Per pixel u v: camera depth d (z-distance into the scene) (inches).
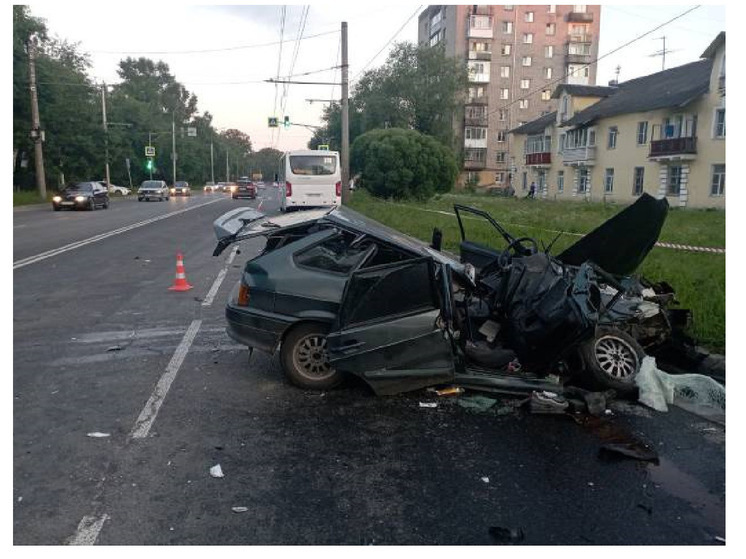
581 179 1915.6
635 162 1612.9
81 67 1797.5
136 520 132.9
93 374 230.1
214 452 166.1
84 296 374.0
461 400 205.9
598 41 2866.6
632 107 1583.4
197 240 687.1
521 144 2437.3
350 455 165.2
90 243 639.1
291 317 211.9
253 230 238.1
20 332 289.7
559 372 218.4
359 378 226.7
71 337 281.3
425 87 2394.2
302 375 214.8
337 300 211.8
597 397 196.2
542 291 213.6
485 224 687.1
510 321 215.2
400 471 156.3
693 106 1392.7
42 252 564.4
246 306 218.2
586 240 254.1
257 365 242.1
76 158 1704.0
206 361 246.7
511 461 162.4
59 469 155.6
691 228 768.3
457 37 2819.9
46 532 128.2
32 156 1628.9
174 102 4498.0
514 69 2839.6
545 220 811.4
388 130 1338.6
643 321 228.8
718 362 230.4
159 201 1732.3
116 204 1529.3
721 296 296.0
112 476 152.3
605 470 157.9
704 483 151.4
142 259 533.3
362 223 227.9
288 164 924.6
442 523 133.0
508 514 136.8
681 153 1379.2
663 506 140.7
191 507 138.2
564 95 2014.0
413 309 201.0
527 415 194.7
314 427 183.6
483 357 213.6
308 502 140.9
